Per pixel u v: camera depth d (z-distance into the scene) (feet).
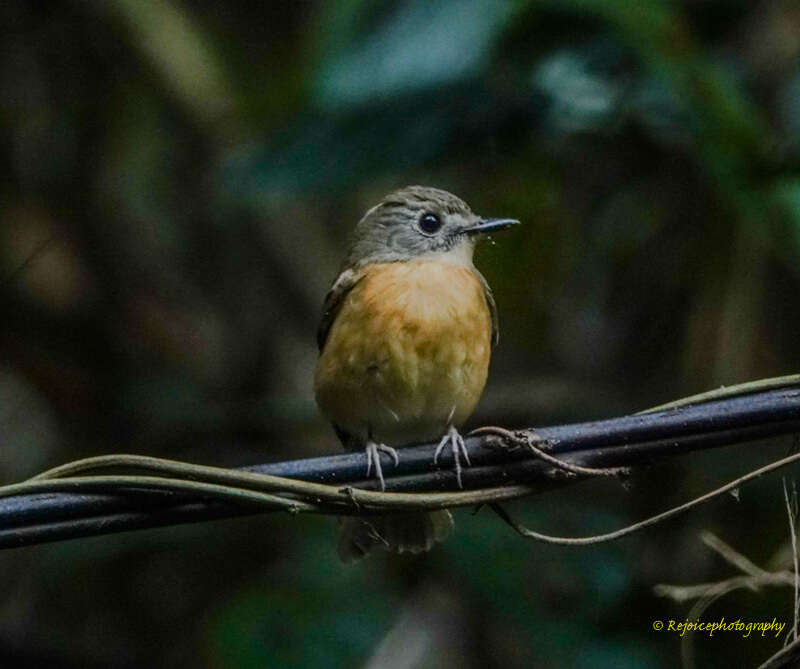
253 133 44.47
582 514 39.04
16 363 44.73
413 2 38.42
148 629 44.52
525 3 37.04
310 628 37.32
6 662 42.11
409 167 39.40
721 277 39.70
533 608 37.52
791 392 23.07
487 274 43.62
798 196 33.35
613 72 38.73
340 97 38.34
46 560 43.32
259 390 47.19
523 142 39.29
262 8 51.55
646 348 41.86
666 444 23.16
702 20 41.24
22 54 48.78
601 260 42.37
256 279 48.39
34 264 46.60
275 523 42.34
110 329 47.09
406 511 22.84
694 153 37.83
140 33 46.34
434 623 38.34
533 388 42.45
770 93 39.81
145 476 22.16
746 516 38.88
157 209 48.70
